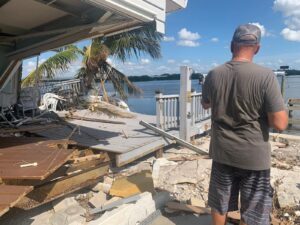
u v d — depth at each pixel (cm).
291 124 1112
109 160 539
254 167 286
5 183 371
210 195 317
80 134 708
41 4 536
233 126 291
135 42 1516
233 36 297
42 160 434
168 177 555
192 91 835
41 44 684
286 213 421
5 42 764
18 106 906
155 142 653
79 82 1499
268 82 272
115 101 1491
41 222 399
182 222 398
